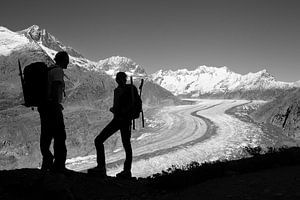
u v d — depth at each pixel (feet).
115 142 141.28
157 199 19.34
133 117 25.05
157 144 131.03
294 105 173.58
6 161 119.44
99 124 173.27
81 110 196.34
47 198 18.39
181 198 18.54
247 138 140.05
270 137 143.95
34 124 152.05
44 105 19.88
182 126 180.34
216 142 131.34
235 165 25.50
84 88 242.78
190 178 22.50
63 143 20.99
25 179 20.35
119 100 24.81
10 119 154.40
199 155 110.73
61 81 19.84
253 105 323.37
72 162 109.91
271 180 19.65
